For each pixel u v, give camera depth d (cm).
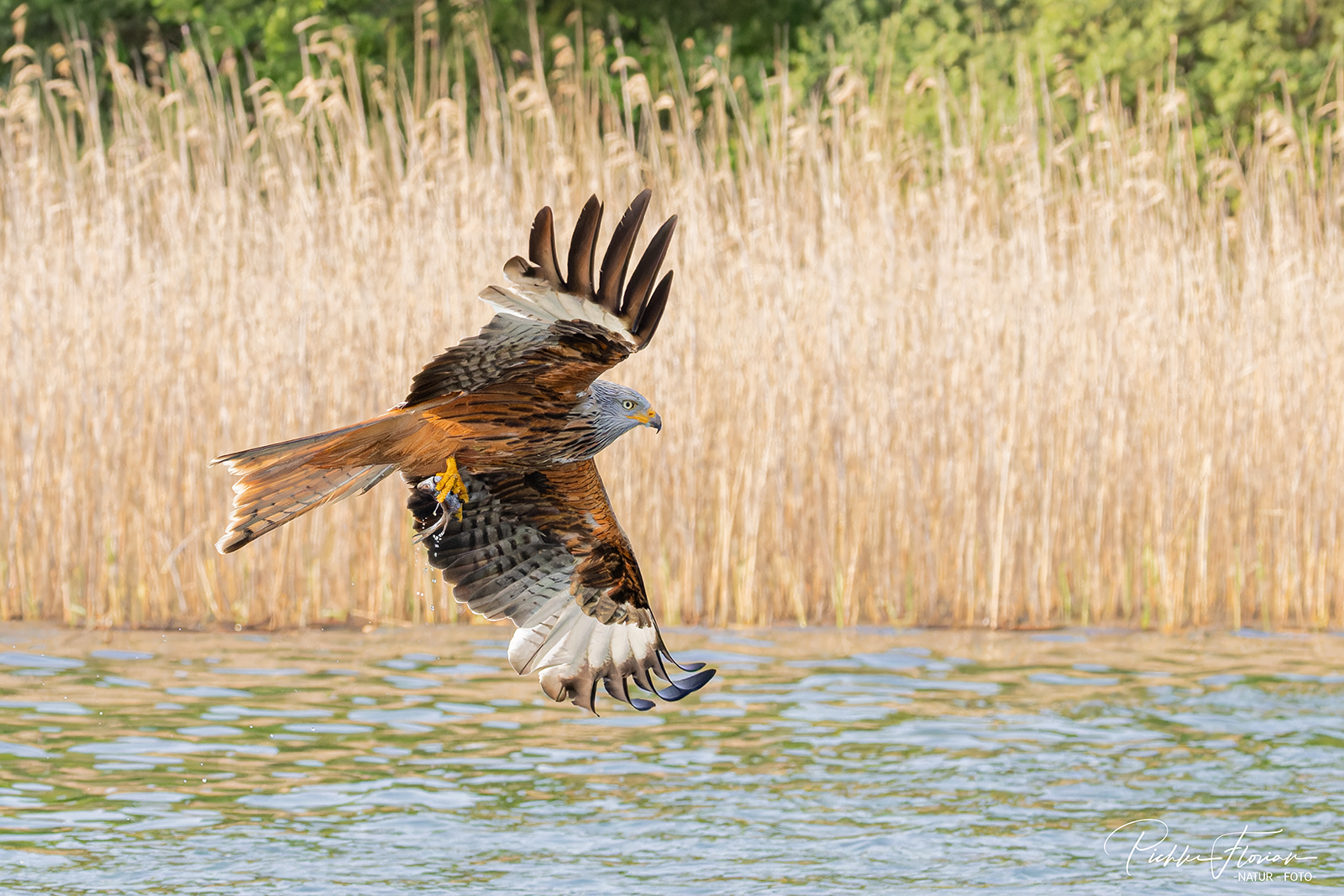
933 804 1000
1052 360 1684
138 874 865
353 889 848
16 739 1118
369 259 1648
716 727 1183
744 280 1673
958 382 1666
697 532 1642
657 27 3123
